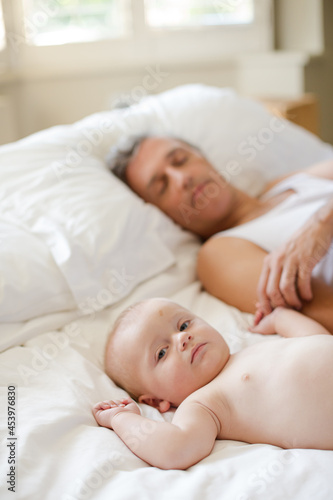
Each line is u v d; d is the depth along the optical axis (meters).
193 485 0.74
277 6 2.88
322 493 0.72
